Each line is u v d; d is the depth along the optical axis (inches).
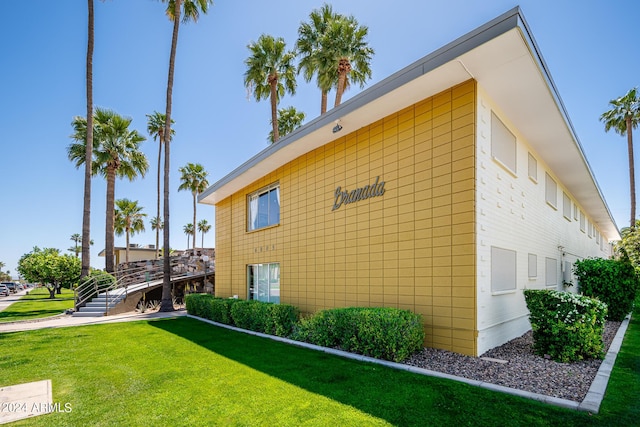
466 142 255.6
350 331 270.4
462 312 248.4
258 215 552.7
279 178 492.7
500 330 279.6
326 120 343.6
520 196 340.8
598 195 607.8
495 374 202.4
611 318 411.8
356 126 349.1
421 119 290.2
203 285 857.5
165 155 681.0
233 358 259.1
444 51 233.6
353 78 776.3
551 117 315.0
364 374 210.1
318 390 182.7
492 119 282.7
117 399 179.2
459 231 254.5
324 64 721.6
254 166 489.7
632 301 413.4
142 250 1699.1
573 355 227.6
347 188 364.5
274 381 199.8
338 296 365.4
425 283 275.3
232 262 628.7
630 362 226.7
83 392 191.6
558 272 475.5
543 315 239.9
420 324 259.8
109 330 414.6
